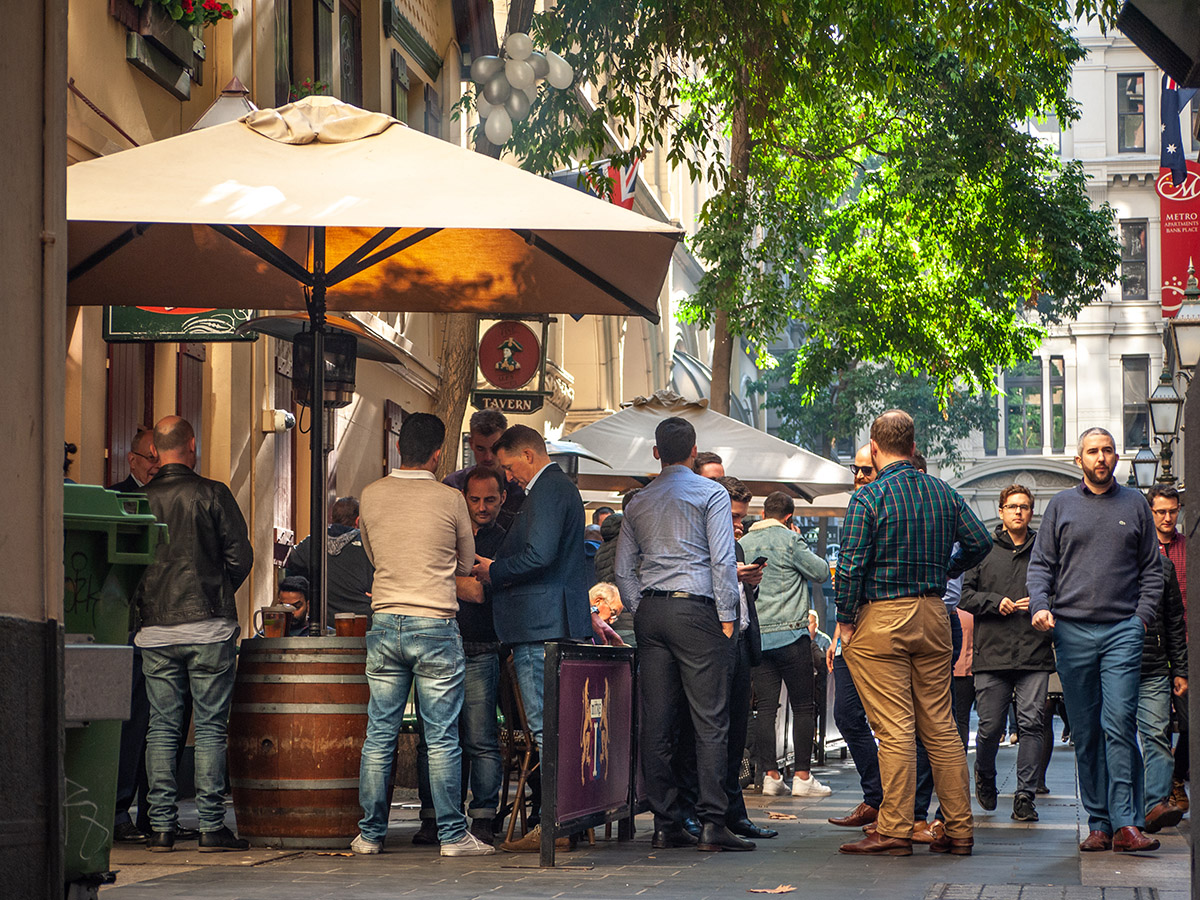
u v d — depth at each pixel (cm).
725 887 787
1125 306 7694
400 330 2439
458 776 912
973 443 7825
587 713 933
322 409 1062
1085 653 962
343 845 938
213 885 777
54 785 449
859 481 1155
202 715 928
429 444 928
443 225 830
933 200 3109
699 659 966
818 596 3597
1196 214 3650
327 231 1065
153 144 916
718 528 961
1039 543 987
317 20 2006
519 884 791
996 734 1238
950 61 2934
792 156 2977
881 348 3306
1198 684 488
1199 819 483
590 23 2008
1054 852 971
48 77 462
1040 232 3155
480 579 949
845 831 1114
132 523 624
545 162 2059
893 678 948
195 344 1616
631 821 1030
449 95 2645
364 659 934
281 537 1894
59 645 455
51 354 458
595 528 1470
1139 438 7688
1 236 438
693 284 5112
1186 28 520
